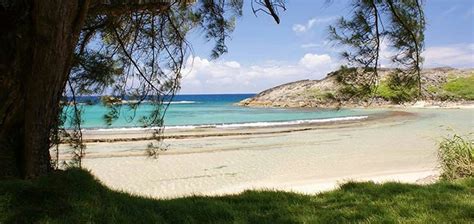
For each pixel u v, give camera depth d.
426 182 9.98
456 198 6.16
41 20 4.95
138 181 12.88
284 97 85.81
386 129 30.38
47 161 5.70
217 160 16.61
